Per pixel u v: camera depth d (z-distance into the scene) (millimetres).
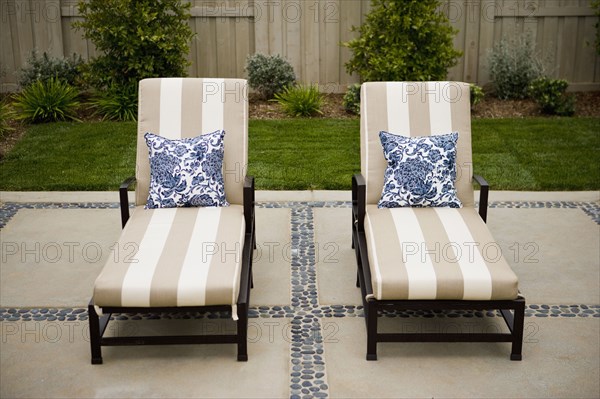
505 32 8797
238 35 8789
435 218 4309
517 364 3709
